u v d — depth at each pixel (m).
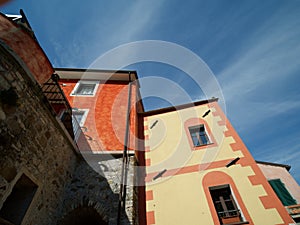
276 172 8.54
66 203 4.74
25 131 3.57
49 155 4.36
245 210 4.40
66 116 6.20
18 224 3.22
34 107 3.87
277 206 4.32
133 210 4.52
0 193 2.85
